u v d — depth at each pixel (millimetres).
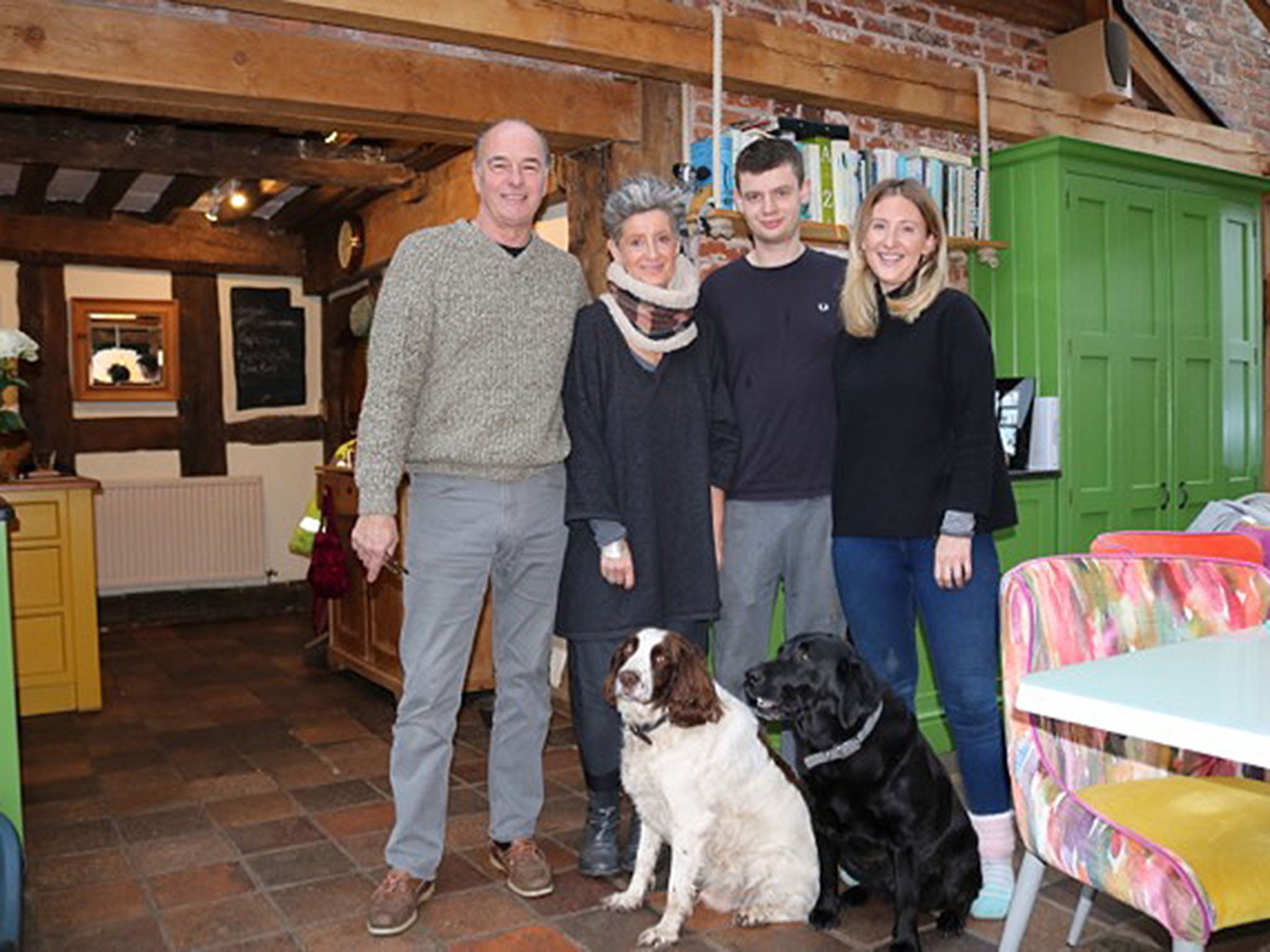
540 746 2729
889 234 2447
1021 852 2916
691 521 2604
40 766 3826
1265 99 5953
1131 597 1969
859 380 2570
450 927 2506
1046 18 4969
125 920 2568
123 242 6855
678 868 2400
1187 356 4773
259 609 7211
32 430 6688
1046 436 4238
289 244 7402
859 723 2260
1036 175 4371
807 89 4059
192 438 7176
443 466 2457
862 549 2611
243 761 3865
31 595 4512
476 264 2404
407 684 2518
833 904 2492
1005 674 1866
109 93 3230
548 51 3549
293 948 2416
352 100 3418
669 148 3932
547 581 2613
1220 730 1186
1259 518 3279
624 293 2512
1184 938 1575
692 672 2387
